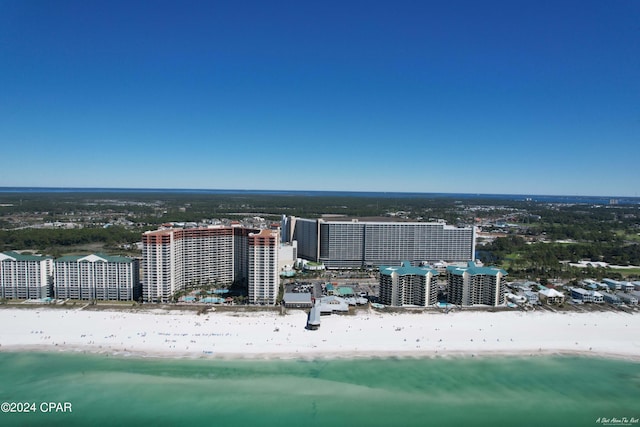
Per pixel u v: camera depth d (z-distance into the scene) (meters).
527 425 151.75
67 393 165.12
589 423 153.12
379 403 162.12
